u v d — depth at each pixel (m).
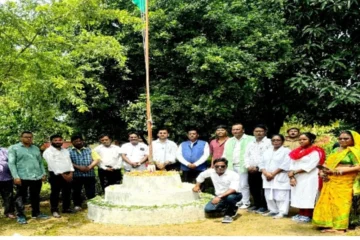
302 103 10.99
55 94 9.22
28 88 8.70
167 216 7.59
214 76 10.41
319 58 10.41
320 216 6.86
